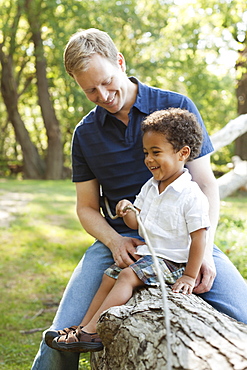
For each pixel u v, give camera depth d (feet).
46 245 27.63
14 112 77.00
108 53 8.49
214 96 82.99
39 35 70.49
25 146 77.97
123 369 6.37
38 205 42.98
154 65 72.49
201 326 6.11
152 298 7.17
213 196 8.98
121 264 8.29
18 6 69.36
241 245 21.33
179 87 78.33
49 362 8.21
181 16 55.83
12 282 21.20
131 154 9.38
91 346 7.32
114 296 7.59
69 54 8.34
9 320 16.72
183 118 7.95
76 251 26.45
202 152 9.11
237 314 8.21
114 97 8.83
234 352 5.67
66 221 35.32
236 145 57.16
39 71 73.87
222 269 8.73
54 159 76.23
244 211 36.14
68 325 8.46
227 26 42.19
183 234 7.85
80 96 70.95
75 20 66.28
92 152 9.59
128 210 8.38
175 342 5.94
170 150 7.82
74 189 58.18
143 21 72.49
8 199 46.93
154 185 8.25
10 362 13.51
